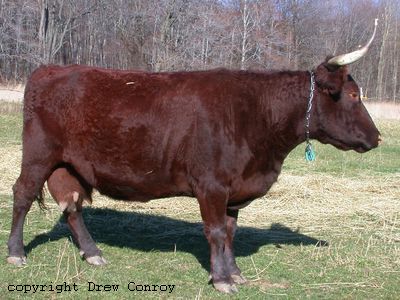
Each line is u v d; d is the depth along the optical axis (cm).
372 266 632
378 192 1054
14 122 1880
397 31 5472
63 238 688
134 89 560
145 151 548
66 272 556
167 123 541
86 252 606
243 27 4234
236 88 545
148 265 608
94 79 572
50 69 591
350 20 5303
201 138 527
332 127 550
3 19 4247
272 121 542
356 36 5331
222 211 530
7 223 738
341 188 1064
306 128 554
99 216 818
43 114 573
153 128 544
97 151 562
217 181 526
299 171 1241
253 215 864
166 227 771
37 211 808
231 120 531
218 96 538
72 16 3894
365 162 1412
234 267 571
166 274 580
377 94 5166
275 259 645
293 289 555
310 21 4950
